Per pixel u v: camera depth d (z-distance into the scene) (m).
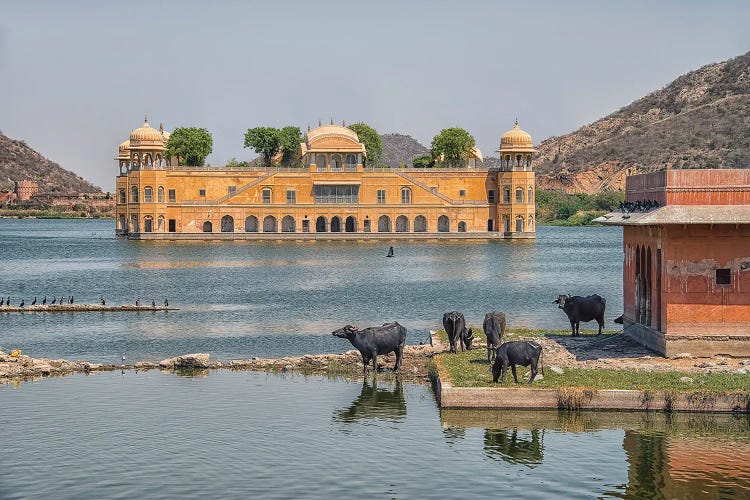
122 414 31.95
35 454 27.66
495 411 31.73
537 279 86.19
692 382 31.83
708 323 35.28
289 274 91.69
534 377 32.66
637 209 38.56
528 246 142.50
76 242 153.50
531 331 45.34
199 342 48.94
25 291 76.31
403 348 42.06
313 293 74.00
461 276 89.50
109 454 27.64
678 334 35.44
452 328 39.47
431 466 26.72
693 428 29.75
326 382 37.06
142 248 135.38
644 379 32.50
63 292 75.44
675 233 35.16
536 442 28.66
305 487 25.03
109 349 46.66
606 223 39.78
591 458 27.30
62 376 38.41
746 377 32.22
